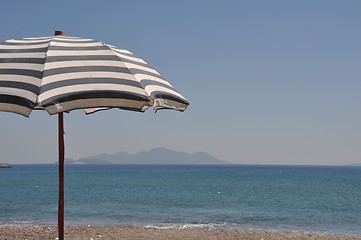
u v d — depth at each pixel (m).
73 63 5.20
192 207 38.91
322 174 174.00
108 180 103.94
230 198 49.69
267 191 63.53
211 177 130.00
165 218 30.52
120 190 64.25
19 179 108.88
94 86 4.85
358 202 45.38
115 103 4.88
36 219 29.67
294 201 46.22
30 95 4.60
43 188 69.62
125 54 6.02
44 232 21.80
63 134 6.19
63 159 6.20
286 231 24.72
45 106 4.48
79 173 176.12
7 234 20.94
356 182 96.88
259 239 20.25
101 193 57.16
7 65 5.11
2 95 4.62
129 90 4.93
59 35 6.30
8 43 5.77
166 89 5.66
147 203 42.44
